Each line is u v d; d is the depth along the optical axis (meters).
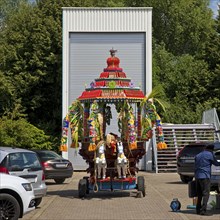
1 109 43.34
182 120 45.78
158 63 52.94
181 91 49.56
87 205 16.84
